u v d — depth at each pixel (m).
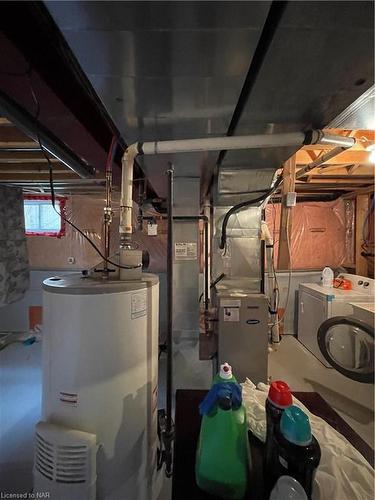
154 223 3.51
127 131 1.22
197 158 1.57
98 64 0.78
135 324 1.16
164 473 1.47
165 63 0.78
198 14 0.61
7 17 0.71
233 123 1.21
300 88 0.92
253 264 2.34
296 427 0.62
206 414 0.72
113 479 1.11
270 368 2.98
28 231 4.13
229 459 0.66
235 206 2.14
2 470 1.63
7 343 3.69
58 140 1.55
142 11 0.60
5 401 2.36
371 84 0.89
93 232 4.08
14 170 2.50
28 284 3.70
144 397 1.22
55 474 1.01
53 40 0.81
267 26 0.69
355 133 1.88
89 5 0.58
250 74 0.89
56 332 1.07
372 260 3.67
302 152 2.34
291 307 4.04
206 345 2.35
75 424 1.06
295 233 4.05
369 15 0.62
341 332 2.78
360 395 2.47
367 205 3.71
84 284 1.10
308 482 0.59
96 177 2.61
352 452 0.75
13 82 0.89
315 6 0.60
